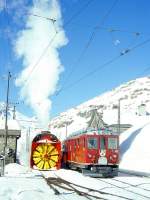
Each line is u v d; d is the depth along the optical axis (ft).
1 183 75.15
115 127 254.06
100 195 57.52
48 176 94.94
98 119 176.76
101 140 99.25
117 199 53.06
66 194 58.13
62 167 139.54
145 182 80.59
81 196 55.88
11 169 120.98
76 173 105.50
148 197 55.36
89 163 97.55
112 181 82.43
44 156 119.03
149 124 208.13
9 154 172.45
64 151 134.62
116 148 99.50
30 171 113.70
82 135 102.58
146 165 137.39
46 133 120.37
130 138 197.26
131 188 68.54
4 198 52.47
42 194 57.93
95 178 91.50
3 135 176.35
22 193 58.34
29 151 123.85
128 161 161.38
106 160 98.02
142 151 164.25
